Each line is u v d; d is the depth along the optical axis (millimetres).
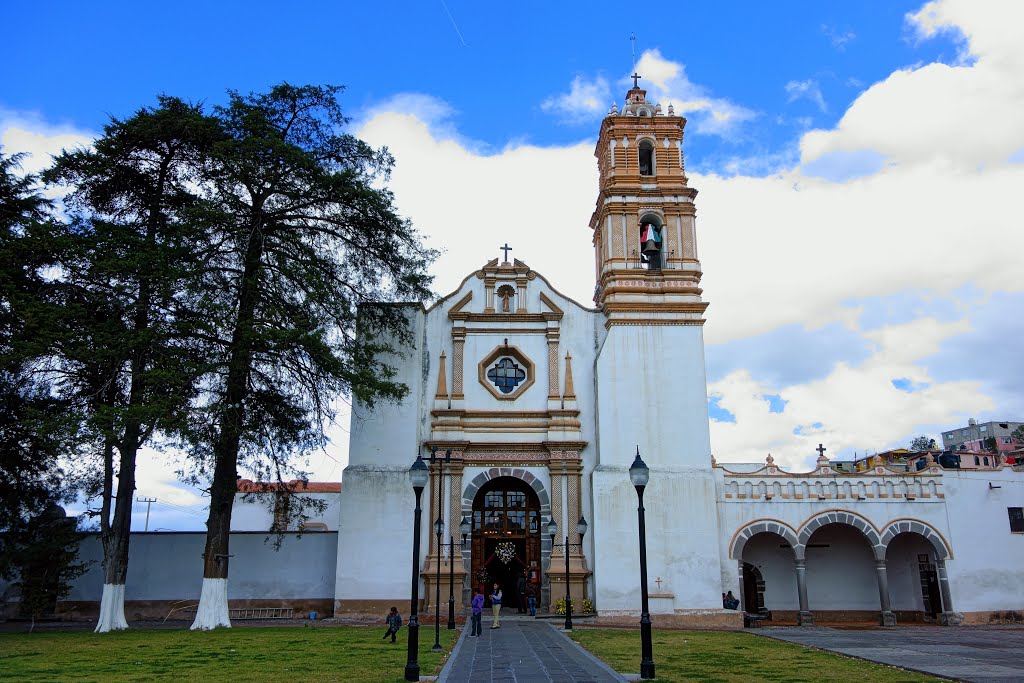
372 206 28094
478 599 24453
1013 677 16250
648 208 35281
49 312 22984
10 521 26375
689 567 30766
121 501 26078
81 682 14586
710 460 32000
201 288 24312
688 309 33562
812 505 33312
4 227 24547
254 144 25234
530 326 34219
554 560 31297
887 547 35844
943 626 32000
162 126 25391
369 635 23812
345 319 27516
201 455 23906
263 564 31625
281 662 17516
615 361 32969
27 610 26297
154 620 30125
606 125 36625
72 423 21844
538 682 15117
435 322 34281
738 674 16469
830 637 25672
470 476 32250
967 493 33656
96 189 26328
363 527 31031
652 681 15320
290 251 27281
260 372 26328
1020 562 33062
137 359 24094
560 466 32312
